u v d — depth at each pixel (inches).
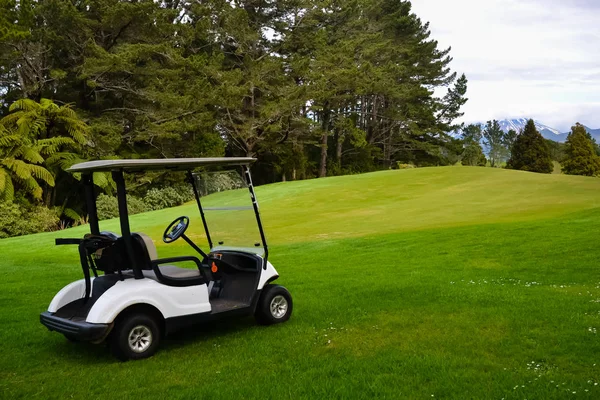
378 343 207.0
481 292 290.2
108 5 1246.9
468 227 549.6
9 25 1048.2
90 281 211.6
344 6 1862.7
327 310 264.8
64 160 1052.5
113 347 195.8
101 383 175.0
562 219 560.4
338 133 2028.8
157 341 203.5
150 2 1258.0
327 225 673.6
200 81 1359.5
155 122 1341.0
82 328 189.3
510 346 197.0
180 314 207.2
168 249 522.9
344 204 879.7
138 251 205.0
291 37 1761.8
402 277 354.9
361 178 1240.8
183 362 194.2
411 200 877.8
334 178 1296.8
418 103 2294.5
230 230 246.5
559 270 350.9
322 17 1866.4
